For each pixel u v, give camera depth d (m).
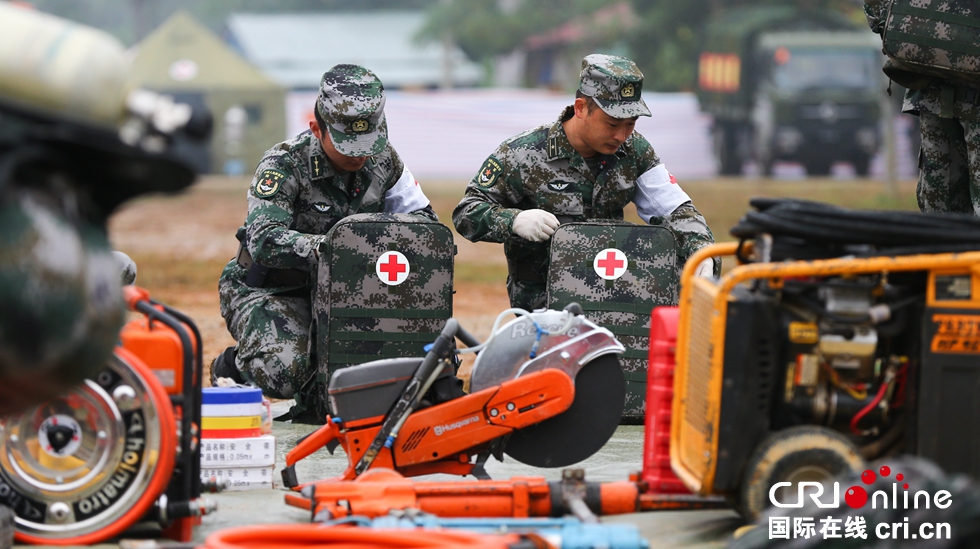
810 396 10.70
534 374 12.54
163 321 10.96
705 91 91.88
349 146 16.70
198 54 96.81
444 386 12.61
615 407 12.99
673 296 16.45
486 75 145.75
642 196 18.31
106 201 9.73
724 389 10.35
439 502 11.14
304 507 11.36
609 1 137.62
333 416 12.50
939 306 10.39
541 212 16.95
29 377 9.10
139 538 11.13
